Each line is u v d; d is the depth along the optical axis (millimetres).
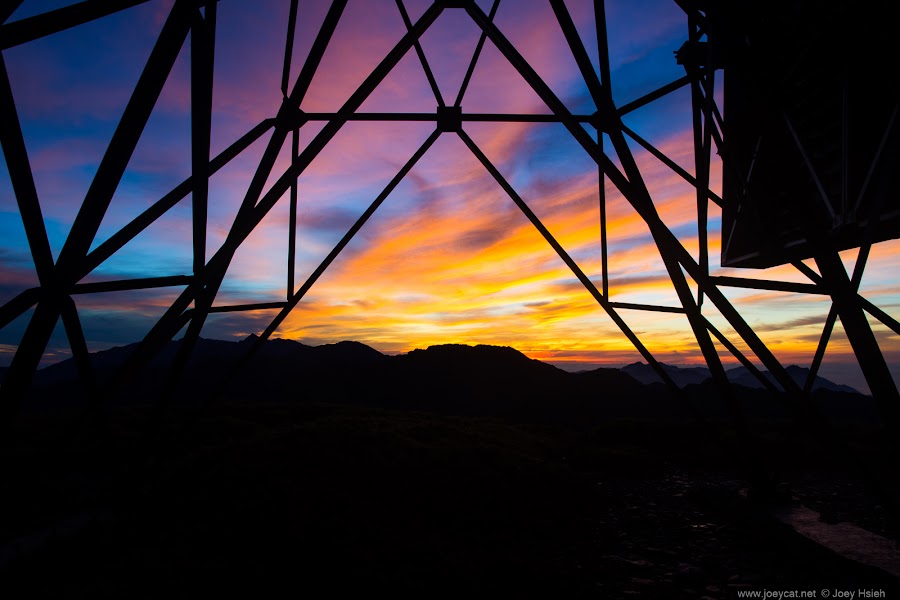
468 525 5266
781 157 3539
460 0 5344
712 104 4992
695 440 10109
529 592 3779
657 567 4277
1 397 3396
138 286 4203
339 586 3771
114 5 3211
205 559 4234
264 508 5281
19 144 3297
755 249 5867
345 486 6094
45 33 3119
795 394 4090
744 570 4184
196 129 5355
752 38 3578
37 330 3453
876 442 9273
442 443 8438
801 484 7113
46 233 3484
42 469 4574
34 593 3621
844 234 4438
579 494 6465
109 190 3588
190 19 3803
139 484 5680
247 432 10305
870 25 3881
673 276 5566
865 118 4125
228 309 6285
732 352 5453
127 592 3645
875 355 3232
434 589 3760
